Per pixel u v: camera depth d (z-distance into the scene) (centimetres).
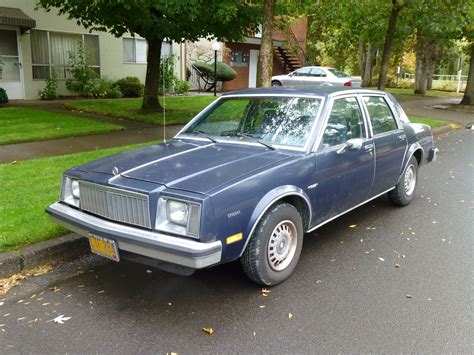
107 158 434
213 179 355
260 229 372
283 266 401
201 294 384
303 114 457
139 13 1070
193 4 975
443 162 952
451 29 1317
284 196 386
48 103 1576
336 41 3394
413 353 308
